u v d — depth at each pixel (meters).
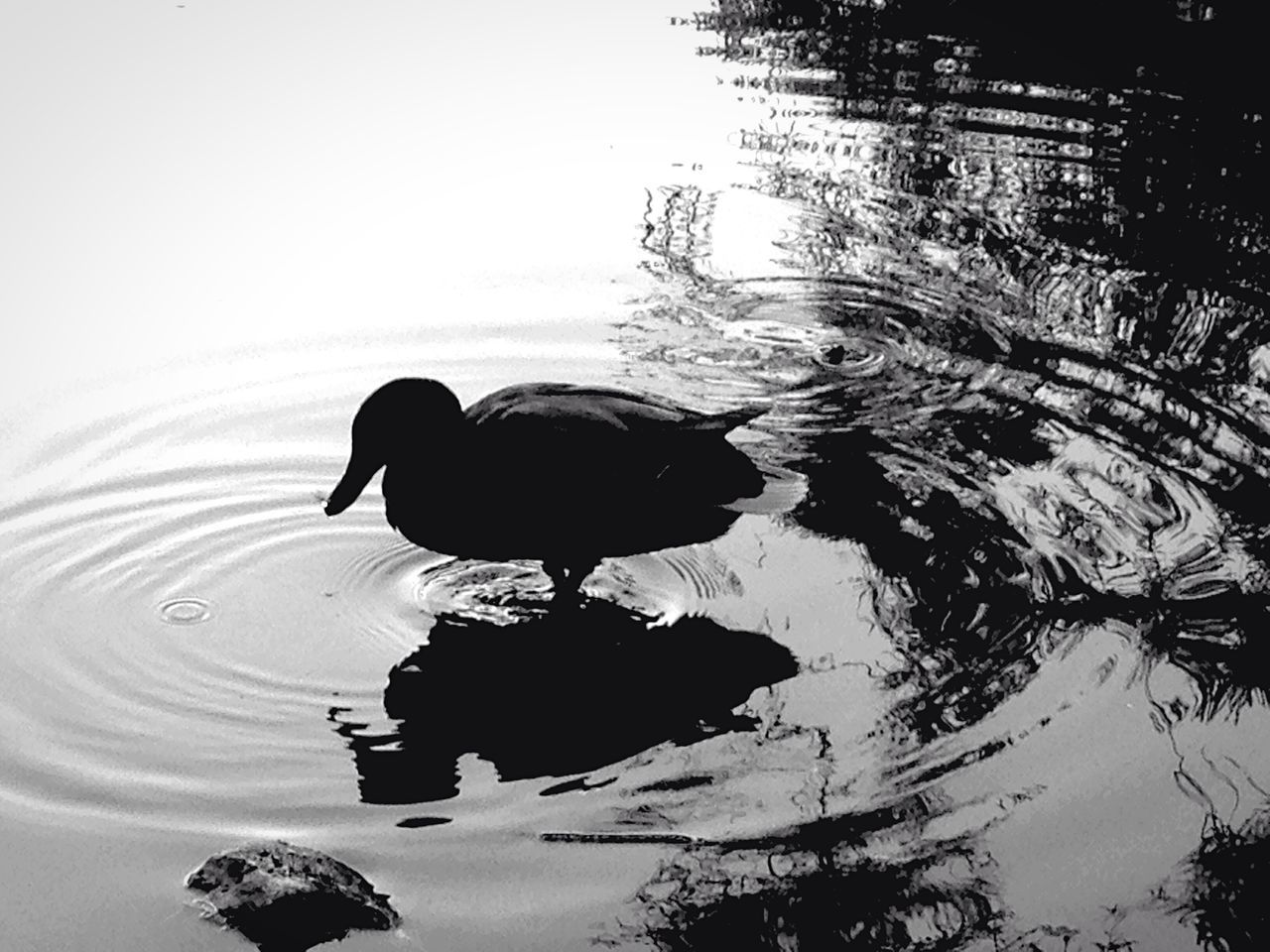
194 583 4.96
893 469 5.73
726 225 7.79
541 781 4.05
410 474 4.91
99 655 4.57
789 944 3.48
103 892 3.58
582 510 4.89
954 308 7.07
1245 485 5.65
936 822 3.88
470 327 6.76
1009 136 8.87
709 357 6.61
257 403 6.08
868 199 8.09
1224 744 4.18
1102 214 7.97
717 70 9.66
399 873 3.68
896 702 4.39
